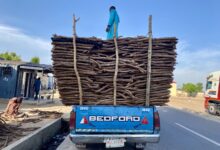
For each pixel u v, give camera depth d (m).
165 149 5.14
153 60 4.30
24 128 5.21
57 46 4.19
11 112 6.93
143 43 4.30
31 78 14.60
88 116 4.19
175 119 11.12
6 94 13.41
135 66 4.25
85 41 4.20
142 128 4.25
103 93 4.29
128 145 5.25
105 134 4.19
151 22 4.29
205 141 6.27
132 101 4.30
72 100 4.28
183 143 5.86
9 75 13.49
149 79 4.29
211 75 15.52
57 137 6.09
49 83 20.02
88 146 5.12
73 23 4.20
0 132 4.61
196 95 48.41
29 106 11.19
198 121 10.88
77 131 4.16
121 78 4.30
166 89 4.36
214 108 14.60
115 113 4.23
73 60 4.21
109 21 5.30
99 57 4.25
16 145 3.62
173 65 4.34
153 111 4.30
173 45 4.31
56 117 7.36
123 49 4.27
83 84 4.24
